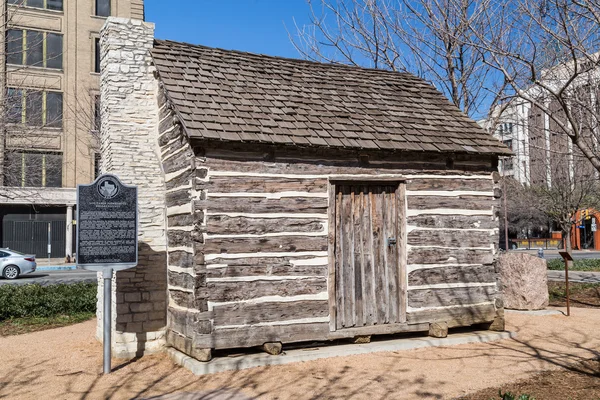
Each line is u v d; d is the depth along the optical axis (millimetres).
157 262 8227
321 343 7984
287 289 7562
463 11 12211
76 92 26906
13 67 21531
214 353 7477
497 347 8219
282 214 7637
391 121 9055
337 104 9164
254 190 7500
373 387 6242
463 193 8922
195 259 7070
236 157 7453
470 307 8828
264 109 8211
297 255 7668
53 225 30578
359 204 8305
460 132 9297
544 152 18344
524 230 49250
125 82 8539
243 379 6590
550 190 21031
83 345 8695
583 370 6926
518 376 6656
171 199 8117
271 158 7660
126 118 8461
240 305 7266
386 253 8398
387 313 8305
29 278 22078
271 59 10242
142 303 8078
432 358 7535
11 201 27547
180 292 7688
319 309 7738
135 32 8711
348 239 8141
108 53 8500
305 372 6852
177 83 8109
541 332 9375
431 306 8531
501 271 12062
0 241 29625
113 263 7121
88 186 7059
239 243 7336
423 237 8562
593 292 14734
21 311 11320
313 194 7867
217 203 7270
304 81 9734
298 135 7738
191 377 6727
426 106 10047
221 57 9547
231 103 8086
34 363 7652
